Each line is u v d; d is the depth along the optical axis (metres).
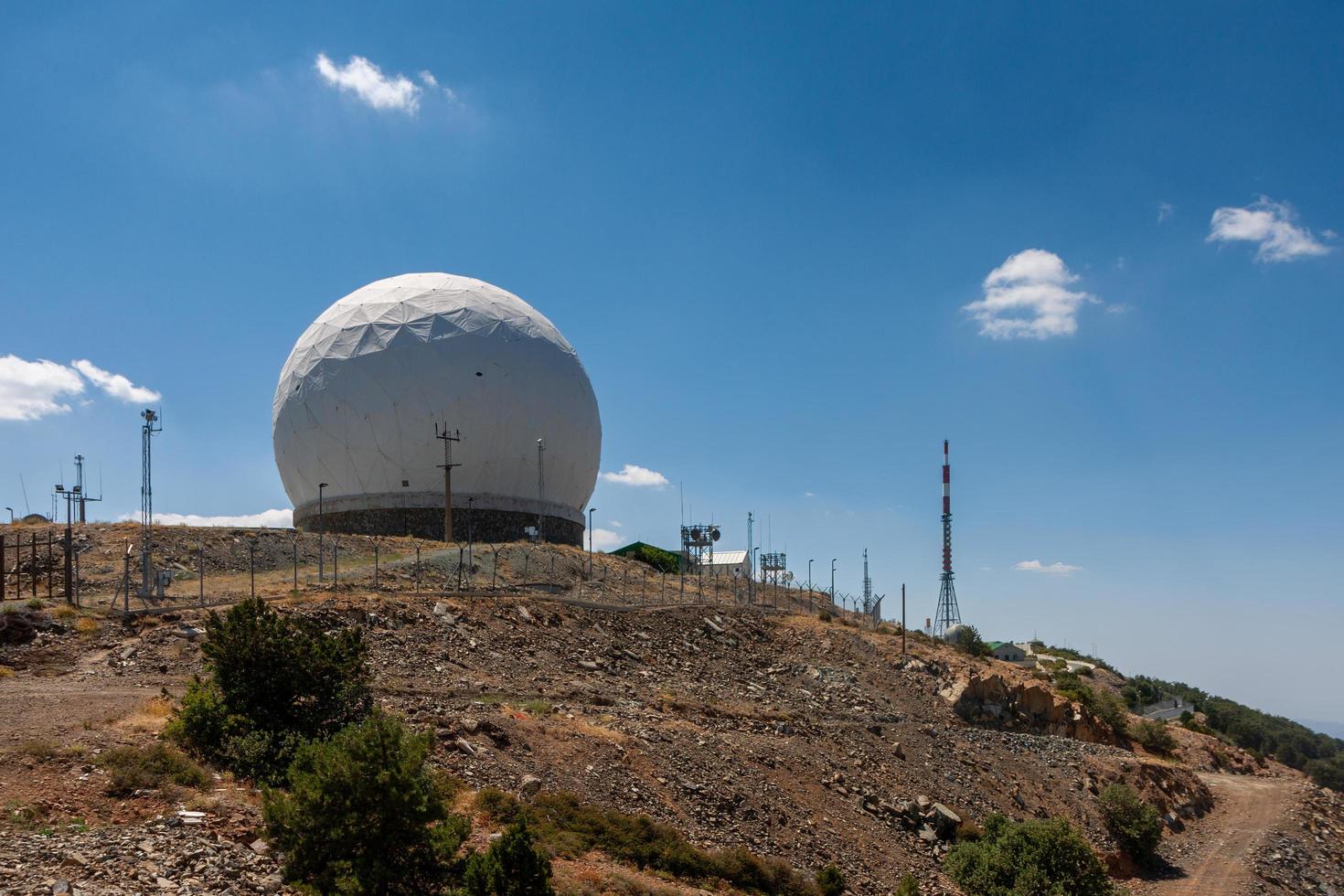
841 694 56.38
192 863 18.94
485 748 31.42
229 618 27.44
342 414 81.94
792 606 80.94
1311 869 53.31
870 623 85.50
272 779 24.31
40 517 66.44
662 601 66.44
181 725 25.58
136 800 21.42
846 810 38.56
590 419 92.12
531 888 20.48
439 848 20.61
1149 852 50.69
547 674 45.53
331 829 19.58
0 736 24.30
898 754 47.53
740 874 28.66
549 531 86.06
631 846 27.94
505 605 52.44
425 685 39.03
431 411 80.81
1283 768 86.81
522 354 85.69
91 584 48.91
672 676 51.47
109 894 16.83
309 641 27.84
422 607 48.44
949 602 126.38
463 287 88.50
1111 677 131.12
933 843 39.12
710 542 103.44
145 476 51.62
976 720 60.06
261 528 65.19
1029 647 148.38
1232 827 59.78
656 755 35.59
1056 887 35.00
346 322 85.50
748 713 46.44
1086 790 54.38
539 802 29.00
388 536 75.00
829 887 30.28
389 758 20.39
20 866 17.20
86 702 28.97
